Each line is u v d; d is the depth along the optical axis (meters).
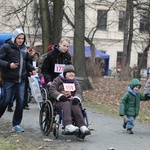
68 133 10.20
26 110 16.83
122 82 45.88
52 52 11.73
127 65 51.03
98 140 10.81
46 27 26.58
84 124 10.43
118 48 78.62
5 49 11.04
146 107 24.11
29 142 10.22
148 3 44.50
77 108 10.48
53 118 10.72
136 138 11.37
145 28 55.31
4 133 11.37
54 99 10.97
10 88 11.24
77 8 26.95
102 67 54.25
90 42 45.00
